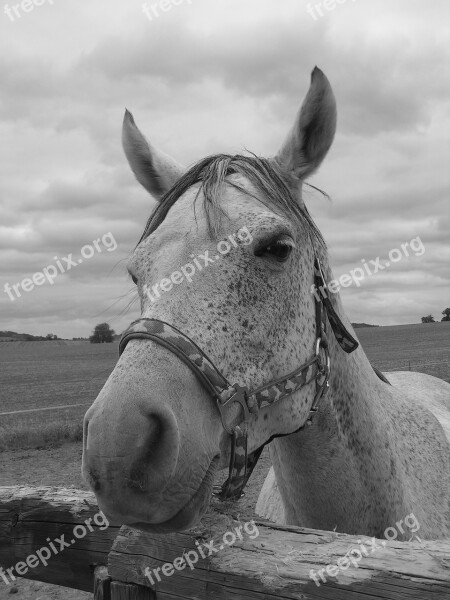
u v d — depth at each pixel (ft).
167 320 6.08
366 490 7.63
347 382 7.82
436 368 73.20
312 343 7.33
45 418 48.03
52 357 179.52
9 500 7.52
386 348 131.64
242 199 6.89
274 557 5.09
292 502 8.02
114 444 5.13
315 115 7.83
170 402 5.59
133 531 6.05
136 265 6.82
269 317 6.68
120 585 5.94
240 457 6.34
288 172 7.86
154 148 9.14
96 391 77.36
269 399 6.63
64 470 26.11
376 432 7.95
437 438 9.64
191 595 5.43
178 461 5.47
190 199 7.13
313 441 7.47
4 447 32.07
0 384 98.17
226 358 6.28
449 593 4.22
